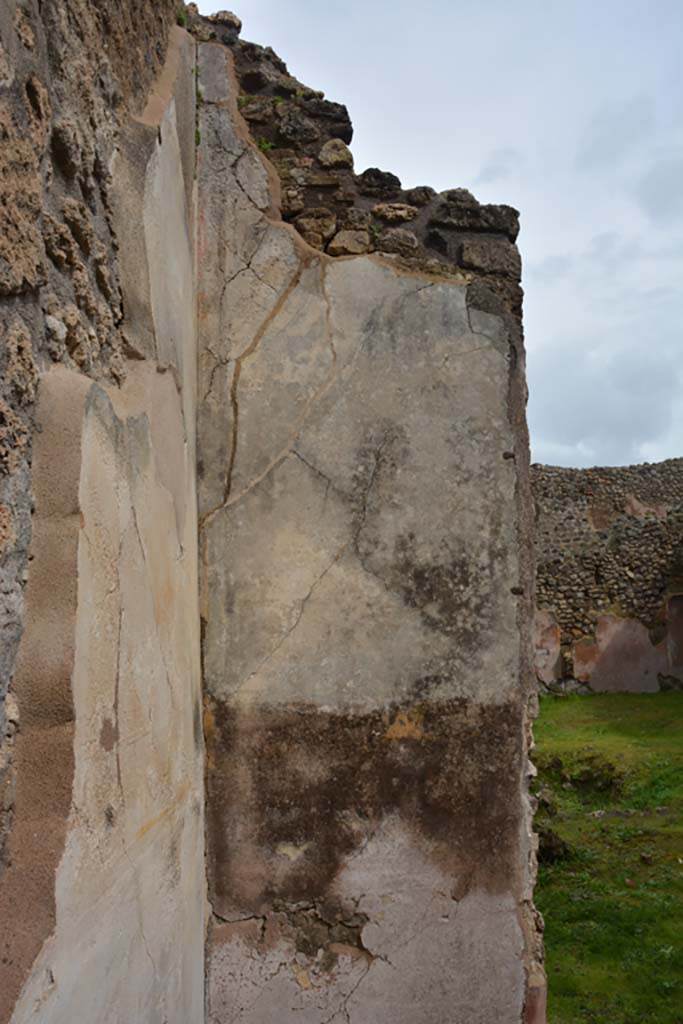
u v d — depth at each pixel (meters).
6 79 1.32
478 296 3.62
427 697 3.37
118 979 1.62
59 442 1.48
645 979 4.81
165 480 2.34
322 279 3.58
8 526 1.33
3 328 1.32
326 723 3.34
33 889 1.29
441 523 3.46
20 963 1.21
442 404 3.52
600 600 16.20
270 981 3.25
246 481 3.44
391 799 3.32
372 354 3.54
